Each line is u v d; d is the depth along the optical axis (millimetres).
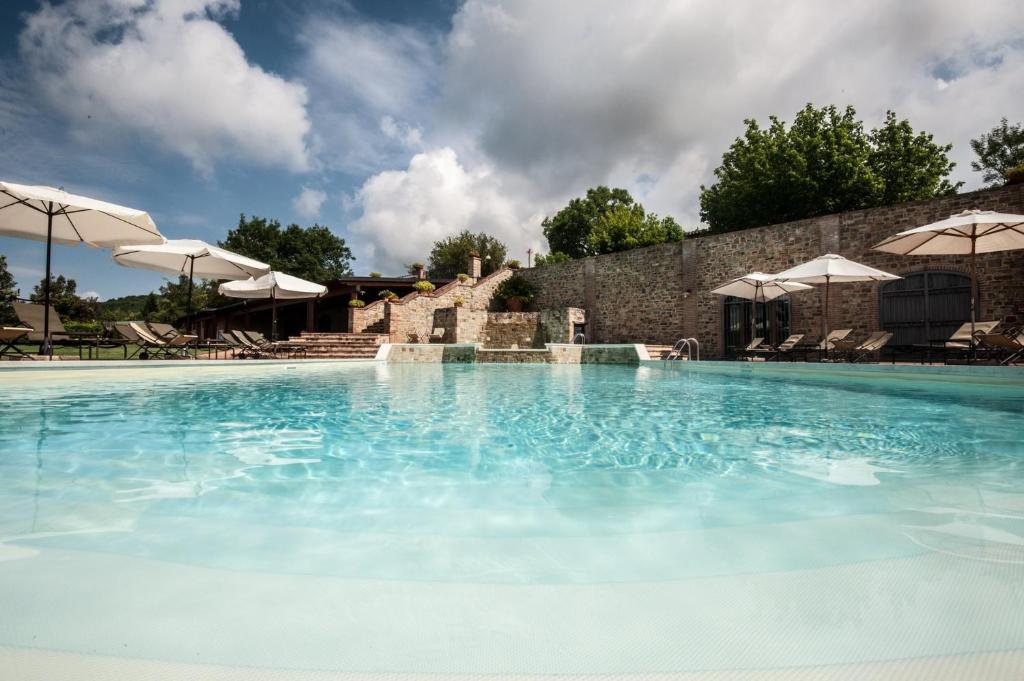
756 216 23984
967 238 9102
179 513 1762
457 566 1304
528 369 11609
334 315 26000
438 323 18875
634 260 18516
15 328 7820
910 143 22500
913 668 845
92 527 1609
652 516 1750
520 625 993
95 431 3432
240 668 845
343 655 882
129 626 974
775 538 1522
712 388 7012
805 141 21859
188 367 8758
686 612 1047
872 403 5246
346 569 1278
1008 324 10914
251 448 2936
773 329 14805
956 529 1594
